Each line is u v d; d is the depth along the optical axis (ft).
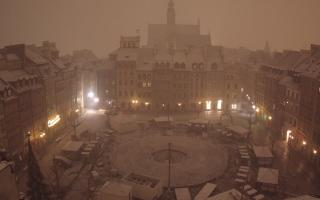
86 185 169.37
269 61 313.94
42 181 127.75
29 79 212.23
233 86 339.57
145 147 228.02
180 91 335.47
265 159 189.67
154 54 347.77
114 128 265.95
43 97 231.09
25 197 117.91
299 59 253.44
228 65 337.52
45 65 249.75
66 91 285.23
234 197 139.74
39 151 220.02
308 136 199.62
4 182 77.25
